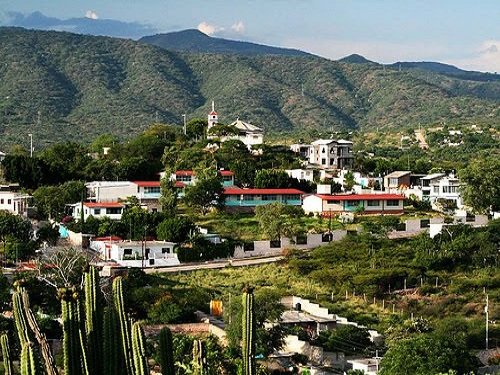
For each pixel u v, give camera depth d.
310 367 105.94
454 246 154.38
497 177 193.75
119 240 158.00
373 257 151.88
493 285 142.12
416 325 119.62
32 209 181.75
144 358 53.78
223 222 175.88
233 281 142.00
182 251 152.88
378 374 95.88
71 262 126.56
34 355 48.56
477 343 117.06
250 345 54.34
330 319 122.44
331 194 196.00
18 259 144.00
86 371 54.22
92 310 55.00
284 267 150.25
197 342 58.59
